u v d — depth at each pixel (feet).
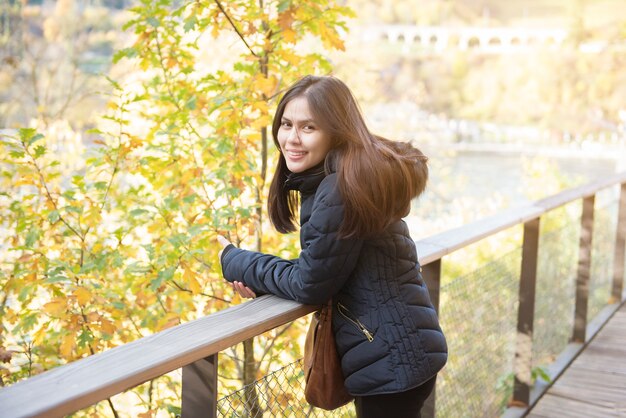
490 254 22.21
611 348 12.10
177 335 4.16
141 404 9.29
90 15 55.52
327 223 4.57
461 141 107.34
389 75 108.37
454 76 118.83
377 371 4.81
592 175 83.41
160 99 9.99
